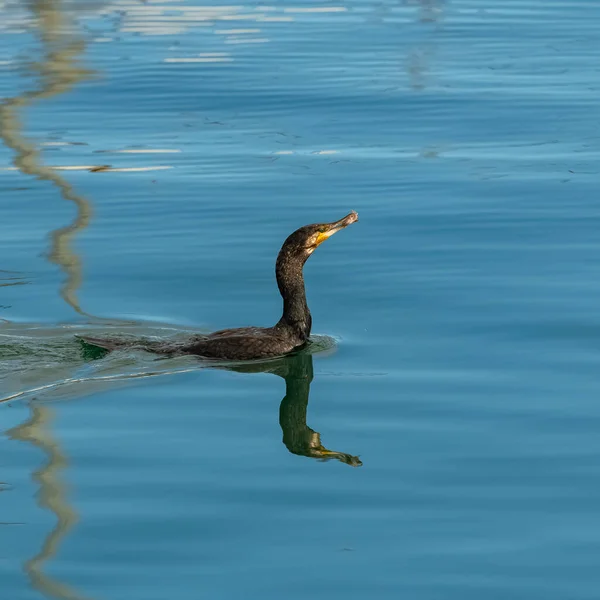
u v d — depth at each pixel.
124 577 9.33
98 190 20.47
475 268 16.81
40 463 11.29
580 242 17.67
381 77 27.83
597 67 28.59
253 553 9.68
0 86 27.30
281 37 32.62
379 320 15.27
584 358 13.81
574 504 10.45
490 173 20.95
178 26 34.31
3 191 20.47
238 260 17.44
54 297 16.08
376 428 12.20
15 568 9.49
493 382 13.27
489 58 29.77
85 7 37.12
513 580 9.26
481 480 10.95
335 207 19.47
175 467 11.26
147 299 16.08
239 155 22.27
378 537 9.92
